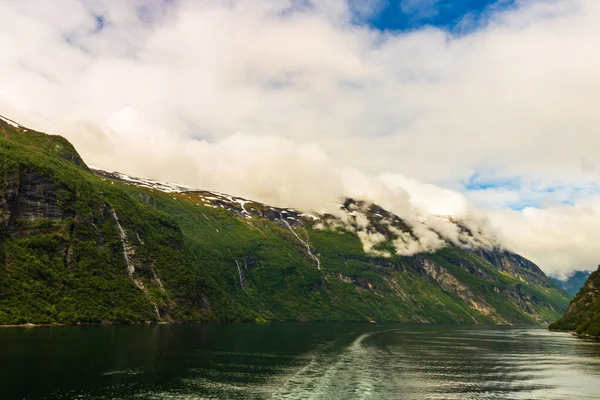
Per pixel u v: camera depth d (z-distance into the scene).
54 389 67.38
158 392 69.88
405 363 112.44
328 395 72.69
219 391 72.81
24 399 61.59
